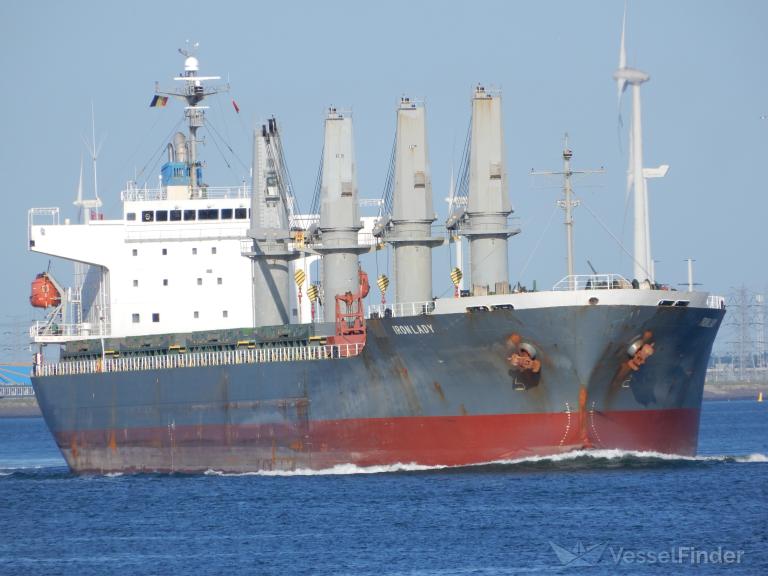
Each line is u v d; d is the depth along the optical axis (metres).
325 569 163.62
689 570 158.00
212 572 165.12
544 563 162.62
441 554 168.88
